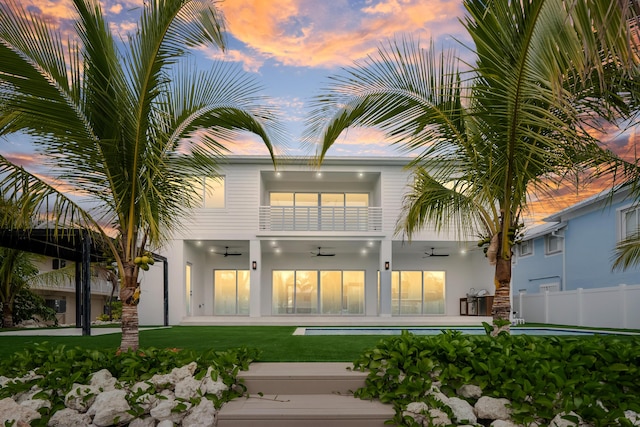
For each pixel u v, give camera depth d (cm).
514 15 320
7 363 393
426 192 564
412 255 1599
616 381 337
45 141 443
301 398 370
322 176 1434
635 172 471
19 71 389
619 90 405
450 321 1285
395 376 359
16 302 1465
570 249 1445
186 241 1352
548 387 321
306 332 980
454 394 347
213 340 704
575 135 367
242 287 1580
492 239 466
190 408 337
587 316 1167
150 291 1299
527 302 1493
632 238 731
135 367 375
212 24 415
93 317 2136
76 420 325
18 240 919
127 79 432
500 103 389
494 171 434
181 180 520
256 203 1345
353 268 1582
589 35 219
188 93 493
